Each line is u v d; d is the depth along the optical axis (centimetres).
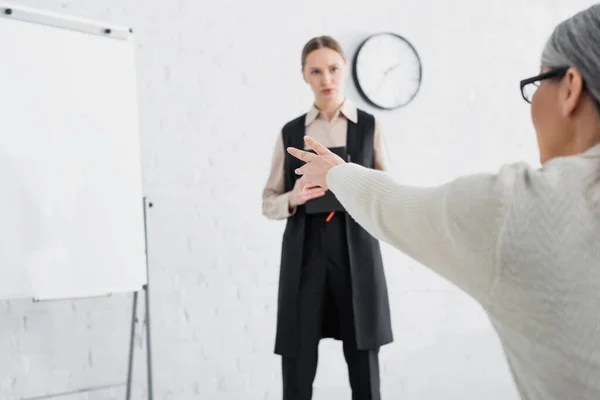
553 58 60
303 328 182
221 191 238
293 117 255
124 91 194
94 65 189
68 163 180
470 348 284
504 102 307
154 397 219
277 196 195
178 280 227
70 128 182
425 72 288
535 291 51
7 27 174
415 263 277
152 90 227
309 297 182
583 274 50
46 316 204
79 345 208
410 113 282
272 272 246
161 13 231
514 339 53
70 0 213
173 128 230
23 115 174
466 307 286
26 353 199
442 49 293
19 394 197
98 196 185
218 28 241
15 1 203
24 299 200
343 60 194
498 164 303
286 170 195
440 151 288
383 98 274
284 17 256
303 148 191
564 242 51
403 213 62
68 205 179
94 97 187
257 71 248
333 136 192
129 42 197
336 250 182
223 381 232
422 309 276
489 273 53
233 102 242
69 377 206
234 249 238
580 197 52
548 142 62
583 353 49
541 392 52
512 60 310
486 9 306
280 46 254
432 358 275
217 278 234
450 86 294
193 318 229
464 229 54
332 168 80
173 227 228
